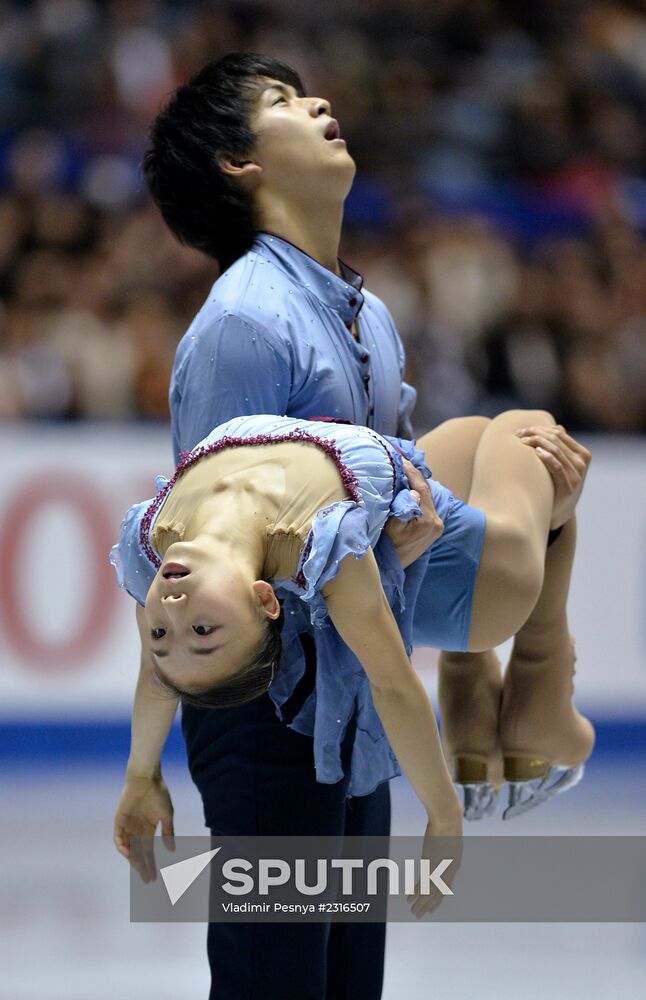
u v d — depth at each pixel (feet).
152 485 67.31
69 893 44.98
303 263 29.09
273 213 29.86
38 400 69.31
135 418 70.95
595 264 80.84
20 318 71.10
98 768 66.03
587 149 88.84
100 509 66.44
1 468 65.16
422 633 28.35
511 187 85.51
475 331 76.48
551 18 94.63
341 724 25.67
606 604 71.82
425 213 79.51
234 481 24.36
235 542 23.45
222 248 30.53
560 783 32.53
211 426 27.40
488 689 31.83
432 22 91.56
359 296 29.40
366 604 23.79
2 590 65.10
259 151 29.78
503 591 27.89
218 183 29.94
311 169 29.66
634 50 94.84
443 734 31.96
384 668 24.12
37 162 75.51
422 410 73.51
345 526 23.44
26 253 72.95
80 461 66.23
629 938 41.19
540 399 76.74
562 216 81.46
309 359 28.02
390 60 88.99
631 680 71.92
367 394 29.25
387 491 25.17
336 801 26.32
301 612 25.77
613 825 55.42
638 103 92.79
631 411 78.48
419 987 36.35
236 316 27.50
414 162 84.07
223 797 26.53
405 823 55.57
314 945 26.14
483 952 39.88
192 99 30.42
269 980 25.91
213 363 27.45
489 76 90.17
